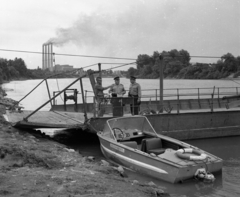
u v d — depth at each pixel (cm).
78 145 1285
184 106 1920
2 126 1291
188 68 9669
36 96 4656
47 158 823
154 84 7269
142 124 1109
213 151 1219
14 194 543
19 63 17512
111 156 1007
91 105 1792
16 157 790
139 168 881
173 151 874
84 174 707
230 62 7369
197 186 772
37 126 1261
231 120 1515
